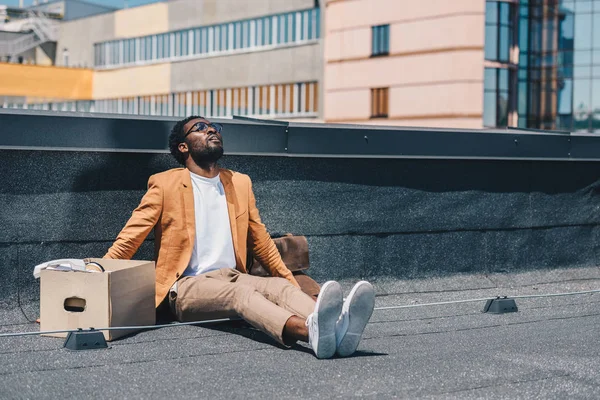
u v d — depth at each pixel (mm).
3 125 5078
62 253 5414
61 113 5262
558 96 52906
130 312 4691
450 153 6789
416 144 6637
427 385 3768
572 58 52531
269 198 6145
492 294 6594
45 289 4645
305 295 4586
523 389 3727
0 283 5207
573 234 7535
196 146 5008
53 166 5367
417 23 52750
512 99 51844
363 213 6516
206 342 4574
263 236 5289
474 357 4316
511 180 7176
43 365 4051
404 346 4590
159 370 3984
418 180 6734
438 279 6805
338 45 56688
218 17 60469
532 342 4711
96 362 4117
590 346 4609
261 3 57688
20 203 5266
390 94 54375
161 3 64375
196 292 4785
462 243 6941
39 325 5047
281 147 6090
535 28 52625
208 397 3559
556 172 7422
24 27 74000
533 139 7184
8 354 4266
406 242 6691
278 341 4398
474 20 50625
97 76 69312
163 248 4984
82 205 5469
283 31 56812
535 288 6949
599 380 3893
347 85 56406
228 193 5121
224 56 60062
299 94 56125
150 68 65438
